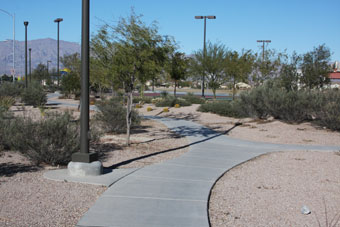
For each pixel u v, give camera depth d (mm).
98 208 5547
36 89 29688
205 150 11344
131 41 11156
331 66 23828
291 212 5785
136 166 8688
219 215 5582
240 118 22094
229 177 8008
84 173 7391
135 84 12062
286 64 24203
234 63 32938
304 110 18500
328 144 13211
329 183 7598
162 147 11664
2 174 7566
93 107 27219
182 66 12391
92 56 11680
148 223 5023
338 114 16234
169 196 6285
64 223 4961
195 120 21516
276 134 15609
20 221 4957
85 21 7375
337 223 5328
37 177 7379
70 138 8781
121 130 14922
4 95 30516
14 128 9938
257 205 6094
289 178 7988
